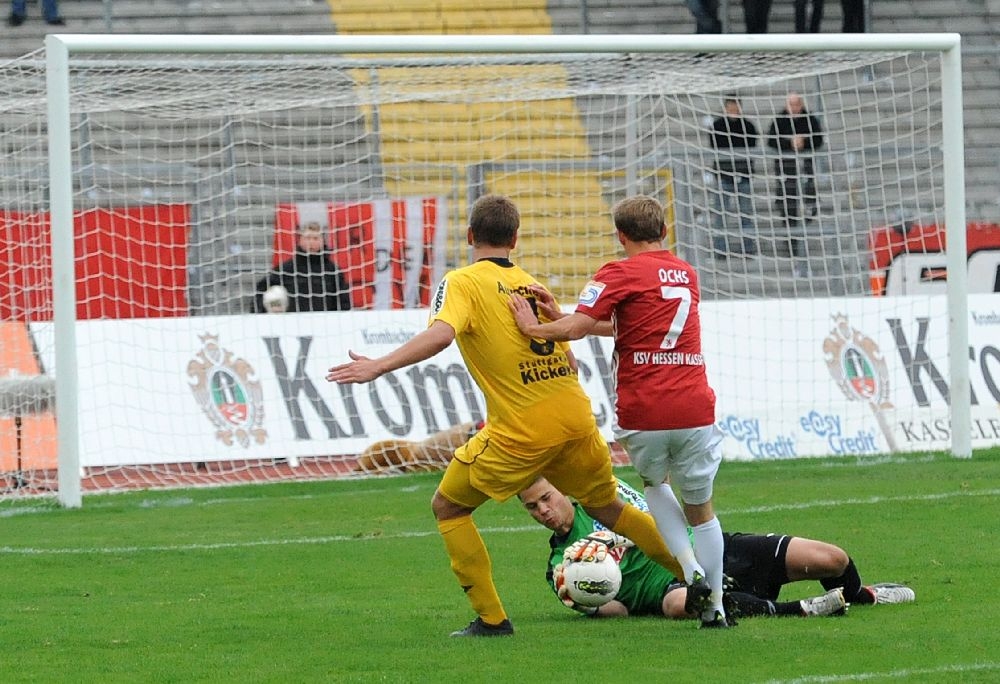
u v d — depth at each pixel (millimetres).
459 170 58562
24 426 44250
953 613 22203
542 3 69625
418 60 46469
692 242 55844
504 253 21391
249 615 23781
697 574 20828
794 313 49281
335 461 46656
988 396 50031
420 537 32906
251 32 67625
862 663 18594
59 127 38344
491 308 20641
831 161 56406
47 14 66312
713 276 55938
